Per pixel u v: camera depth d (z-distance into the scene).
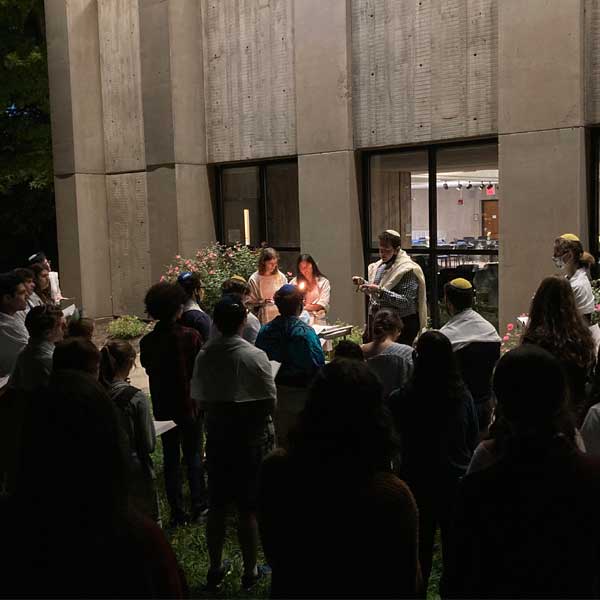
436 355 3.63
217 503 4.17
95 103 13.79
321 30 10.38
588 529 1.83
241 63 11.75
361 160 10.56
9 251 21.48
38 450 1.64
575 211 8.15
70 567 1.59
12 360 5.36
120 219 13.74
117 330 12.66
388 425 2.05
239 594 4.13
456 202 9.73
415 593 2.00
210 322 5.57
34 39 18.80
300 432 2.06
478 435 3.76
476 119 9.14
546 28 8.19
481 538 1.88
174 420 4.91
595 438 2.96
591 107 8.13
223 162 12.34
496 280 9.40
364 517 1.94
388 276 6.75
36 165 18.88
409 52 9.68
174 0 11.95
